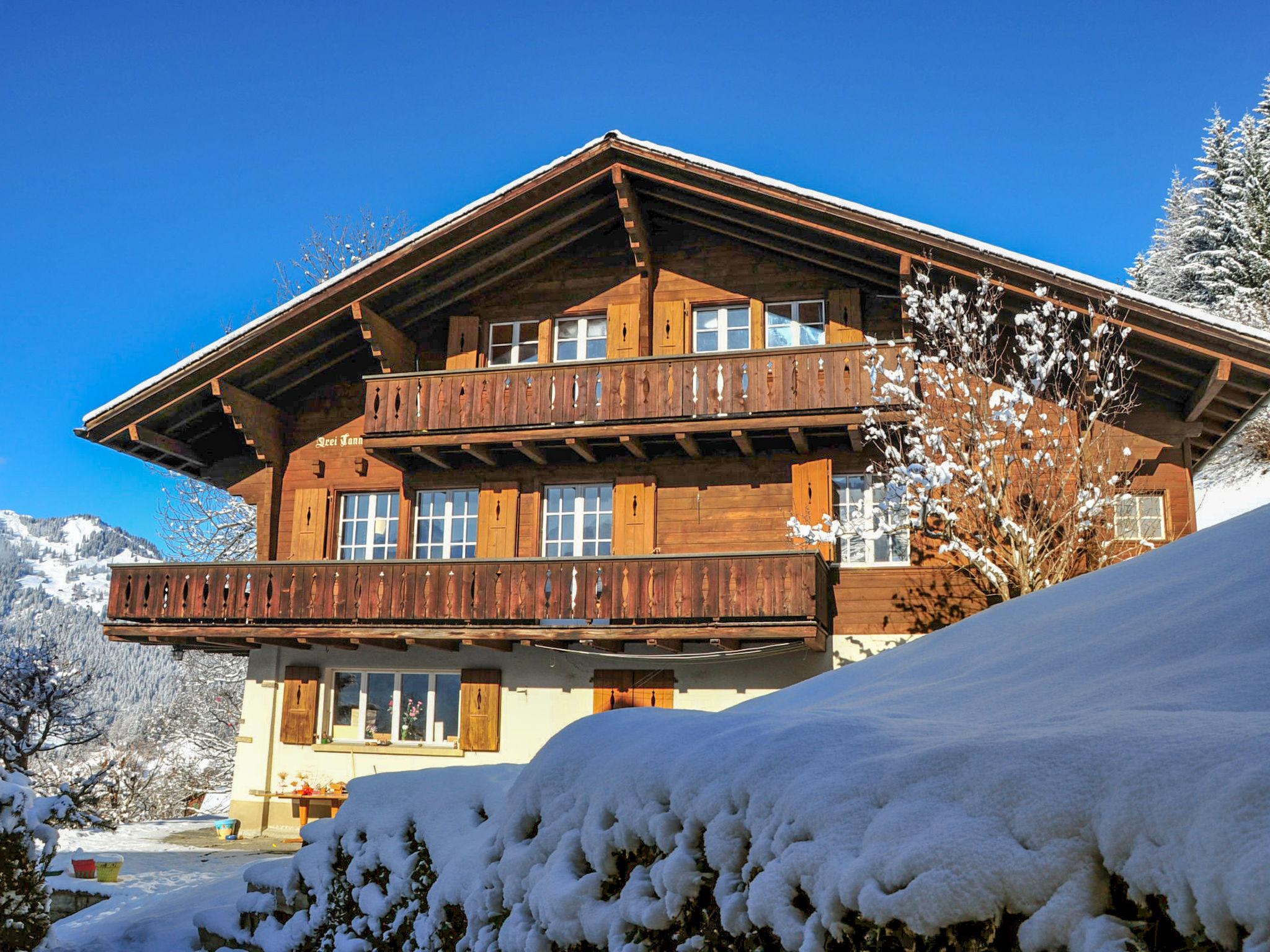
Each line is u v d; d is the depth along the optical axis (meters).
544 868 3.83
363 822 6.05
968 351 14.20
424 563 15.48
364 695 16.62
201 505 27.23
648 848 3.35
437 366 17.58
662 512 16.03
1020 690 3.30
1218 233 42.50
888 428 14.87
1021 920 2.17
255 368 17.03
